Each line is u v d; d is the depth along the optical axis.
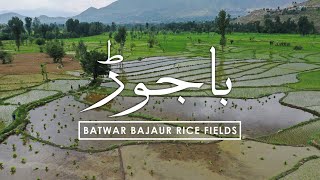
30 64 95.38
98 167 31.53
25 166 31.64
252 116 46.91
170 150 35.09
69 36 190.50
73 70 86.19
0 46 133.12
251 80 71.75
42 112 48.94
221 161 32.56
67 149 35.44
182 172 30.41
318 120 44.47
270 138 38.66
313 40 154.50
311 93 59.50
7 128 40.94
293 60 100.38
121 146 36.06
